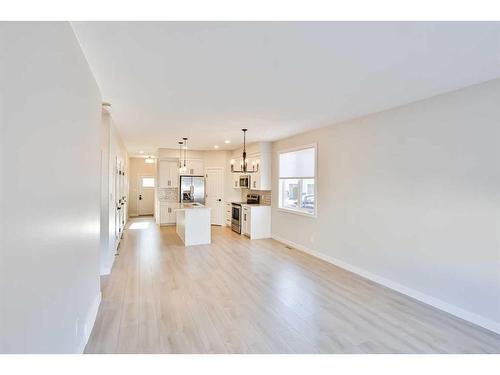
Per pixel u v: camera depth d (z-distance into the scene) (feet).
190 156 29.71
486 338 8.41
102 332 8.51
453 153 9.91
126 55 7.34
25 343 3.76
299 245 19.20
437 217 10.44
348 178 14.83
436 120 10.50
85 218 7.61
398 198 12.00
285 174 21.66
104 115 13.41
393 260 12.24
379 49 7.02
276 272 14.42
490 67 8.01
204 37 6.45
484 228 9.06
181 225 22.67
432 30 6.10
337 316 9.76
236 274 14.05
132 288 12.08
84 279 7.55
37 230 4.17
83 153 7.25
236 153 28.60
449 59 7.55
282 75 8.72
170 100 11.29
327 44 6.76
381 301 11.00
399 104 11.68
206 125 16.11
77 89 6.52
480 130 9.15
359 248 14.11
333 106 12.02
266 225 23.21
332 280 13.32
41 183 4.33
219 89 9.97
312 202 18.85
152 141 22.67
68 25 5.71
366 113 13.21
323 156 16.74
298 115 13.71
